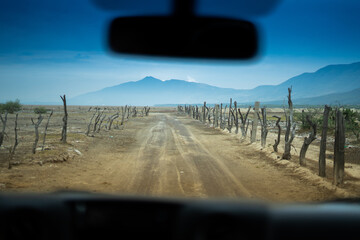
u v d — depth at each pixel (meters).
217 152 17.16
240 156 15.78
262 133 18.70
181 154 16.17
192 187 9.14
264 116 18.70
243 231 1.50
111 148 17.55
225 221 1.52
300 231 1.50
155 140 22.34
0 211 1.57
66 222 1.56
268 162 13.96
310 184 9.77
